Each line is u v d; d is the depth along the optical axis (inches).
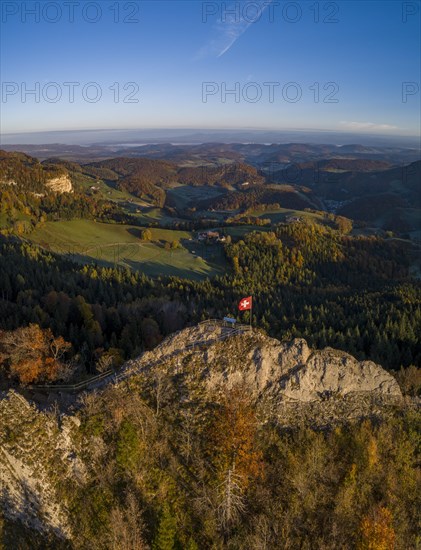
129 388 2059.5
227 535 1727.4
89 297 4507.9
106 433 1875.0
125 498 1744.6
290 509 1801.2
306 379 2182.6
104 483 1765.5
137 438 1866.4
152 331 3085.6
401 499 1921.8
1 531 1573.6
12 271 4842.5
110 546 1600.6
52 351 2271.2
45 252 6948.8
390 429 2151.8
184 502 1792.6
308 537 1758.1
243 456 1859.0
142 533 1653.5
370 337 4121.6
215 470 1866.4
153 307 4330.7
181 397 2050.9
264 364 2160.4
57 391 2065.7
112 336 2888.8
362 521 1755.7
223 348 2186.3
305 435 2041.1
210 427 1971.0
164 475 1840.6
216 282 7298.2
